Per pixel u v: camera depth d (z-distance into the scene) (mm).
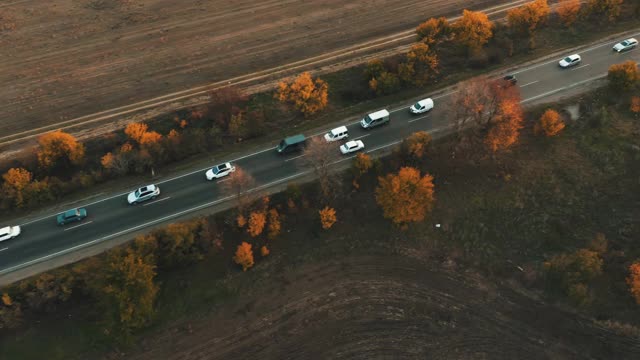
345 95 95938
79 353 61031
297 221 73875
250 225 68562
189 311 64875
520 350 60438
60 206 76312
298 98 88750
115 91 101875
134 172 81062
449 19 119500
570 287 62531
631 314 61906
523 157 79562
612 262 66125
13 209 75812
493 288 66562
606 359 58906
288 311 64750
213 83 103062
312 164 75500
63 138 80312
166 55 112000
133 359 60625
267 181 78500
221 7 129750
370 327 62875
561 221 72062
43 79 105812
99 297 61219
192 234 67312
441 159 79438
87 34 119938
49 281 62969
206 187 78375
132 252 63344
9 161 83250
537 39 105562
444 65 100250
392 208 68562
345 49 110938
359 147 81562
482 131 81125
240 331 63000
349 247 71250
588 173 76750
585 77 93875
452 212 74125
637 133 81250
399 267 69062
